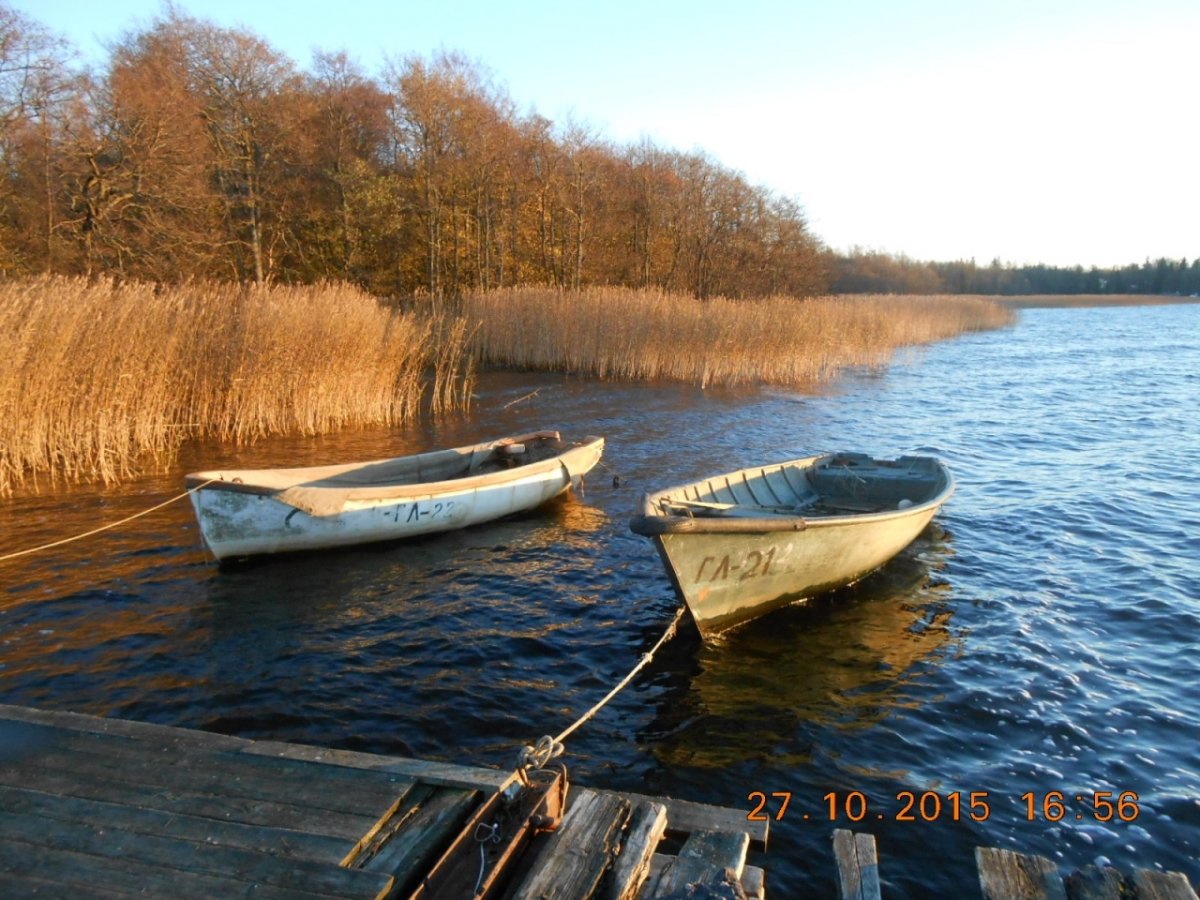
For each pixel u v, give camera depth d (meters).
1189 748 5.95
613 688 6.76
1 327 11.95
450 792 3.98
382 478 11.23
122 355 13.28
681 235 44.31
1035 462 15.55
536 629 7.87
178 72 29.36
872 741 6.02
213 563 9.38
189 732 4.50
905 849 4.87
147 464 13.85
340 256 34.72
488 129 34.91
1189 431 18.75
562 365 26.23
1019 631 7.89
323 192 35.25
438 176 34.41
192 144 26.31
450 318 26.66
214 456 14.56
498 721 6.21
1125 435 18.33
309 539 9.55
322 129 35.94
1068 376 29.42
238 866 3.41
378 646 7.46
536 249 39.25
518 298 26.92
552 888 3.39
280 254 33.94
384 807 3.81
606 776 5.54
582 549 10.17
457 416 19.31
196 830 3.64
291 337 16.34
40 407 12.36
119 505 11.43
